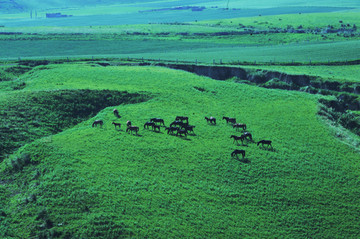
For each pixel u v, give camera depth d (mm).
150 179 47344
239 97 80312
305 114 72938
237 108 74625
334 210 46406
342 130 70125
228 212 43531
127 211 40781
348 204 47688
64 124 65750
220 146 57594
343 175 53438
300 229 42844
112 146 54312
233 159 54000
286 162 54625
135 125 63000
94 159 50125
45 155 49844
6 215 39406
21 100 68125
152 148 54656
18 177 46250
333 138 64062
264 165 53281
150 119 62906
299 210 45719
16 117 62594
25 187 44031
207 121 66688
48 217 38594
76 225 37812
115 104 74188
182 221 41000
